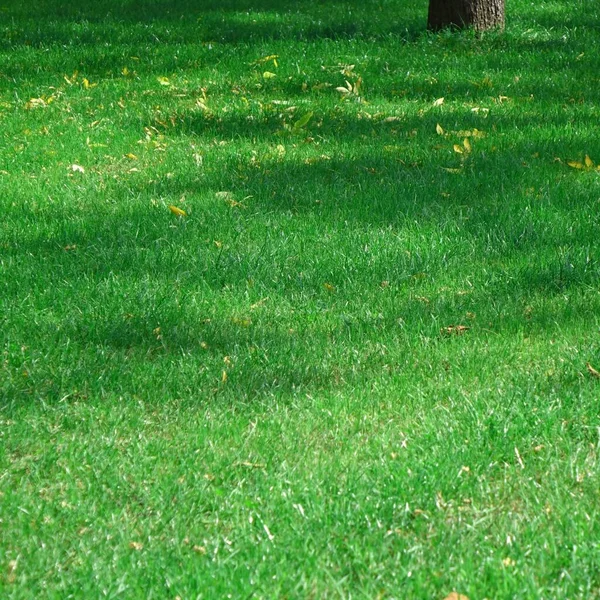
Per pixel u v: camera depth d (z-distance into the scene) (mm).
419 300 6109
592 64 12891
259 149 9469
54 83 12367
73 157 9289
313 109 10859
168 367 5297
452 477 4207
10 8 18062
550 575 3635
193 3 18344
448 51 13633
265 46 13969
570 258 6504
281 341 5605
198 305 6062
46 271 6559
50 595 3543
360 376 5184
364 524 3936
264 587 3553
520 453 4449
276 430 4668
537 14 16203
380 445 4520
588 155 9008
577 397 4883
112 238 7164
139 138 9930
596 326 5703
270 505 4047
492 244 6914
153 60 13430
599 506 4035
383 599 3518
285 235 7176
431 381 5117
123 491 4195
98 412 4840
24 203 7961
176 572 3635
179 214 7598
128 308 6004
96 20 16750
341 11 17203
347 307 6035
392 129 10070
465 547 3773
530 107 10867
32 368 5293
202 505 4113
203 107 10922
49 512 4066
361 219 7484
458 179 8344
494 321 5812
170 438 4645
